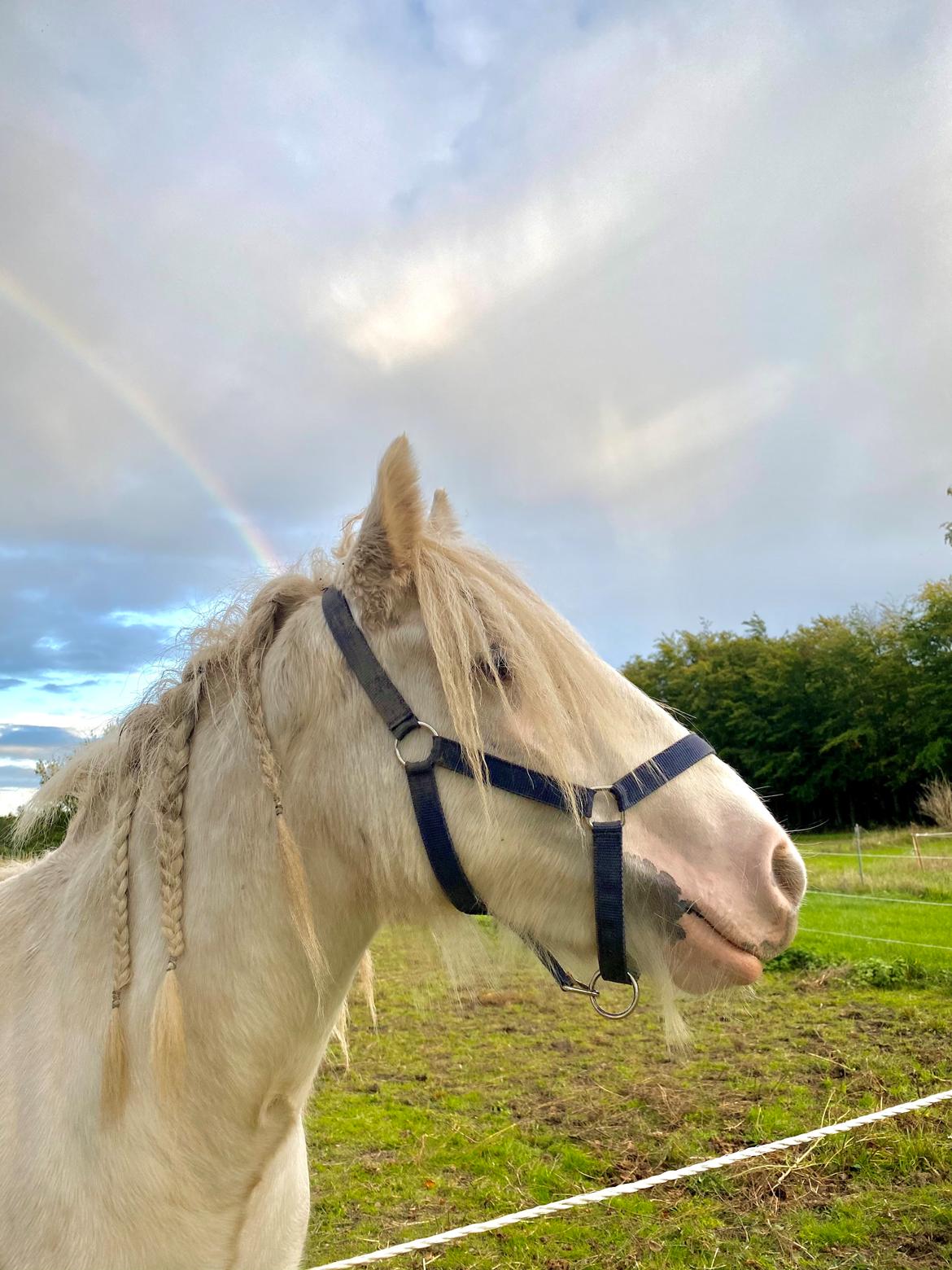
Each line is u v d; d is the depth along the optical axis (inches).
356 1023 235.3
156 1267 51.2
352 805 55.7
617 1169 142.6
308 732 57.1
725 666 1496.1
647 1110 167.0
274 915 54.9
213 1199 53.4
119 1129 51.0
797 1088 174.2
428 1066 199.0
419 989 104.4
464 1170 144.7
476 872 55.2
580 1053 205.3
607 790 55.5
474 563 59.9
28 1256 49.3
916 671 1251.2
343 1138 157.6
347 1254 118.7
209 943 54.1
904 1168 137.8
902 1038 205.6
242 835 55.8
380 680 56.4
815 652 1396.4
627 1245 119.6
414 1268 114.9
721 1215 127.0
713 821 56.4
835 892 444.5
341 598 59.5
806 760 1368.1
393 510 58.4
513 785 54.3
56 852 64.1
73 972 55.2
